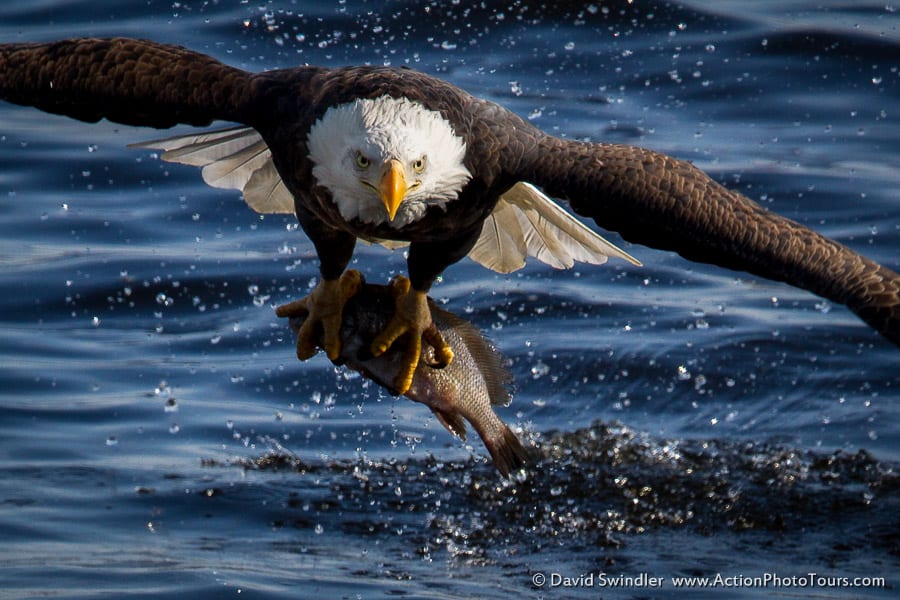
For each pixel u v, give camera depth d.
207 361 13.62
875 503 11.18
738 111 19.14
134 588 9.45
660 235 9.31
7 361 13.35
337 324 10.03
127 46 10.05
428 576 9.88
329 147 9.14
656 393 13.12
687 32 20.98
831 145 18.27
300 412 12.70
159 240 16.14
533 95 19.23
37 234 16.17
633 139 18.11
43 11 21.44
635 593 9.69
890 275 8.52
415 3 21.12
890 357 13.66
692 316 14.53
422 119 9.05
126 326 14.34
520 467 9.73
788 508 11.08
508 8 21.16
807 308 14.79
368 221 9.48
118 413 12.45
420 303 9.94
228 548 10.18
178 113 9.80
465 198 9.46
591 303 14.84
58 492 10.95
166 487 11.12
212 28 20.55
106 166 17.78
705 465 11.84
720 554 10.35
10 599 9.23
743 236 8.96
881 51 20.47
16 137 18.56
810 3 22.56
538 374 13.43
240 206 16.98
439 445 12.20
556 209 10.31
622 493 11.32
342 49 20.11
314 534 10.50
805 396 13.03
